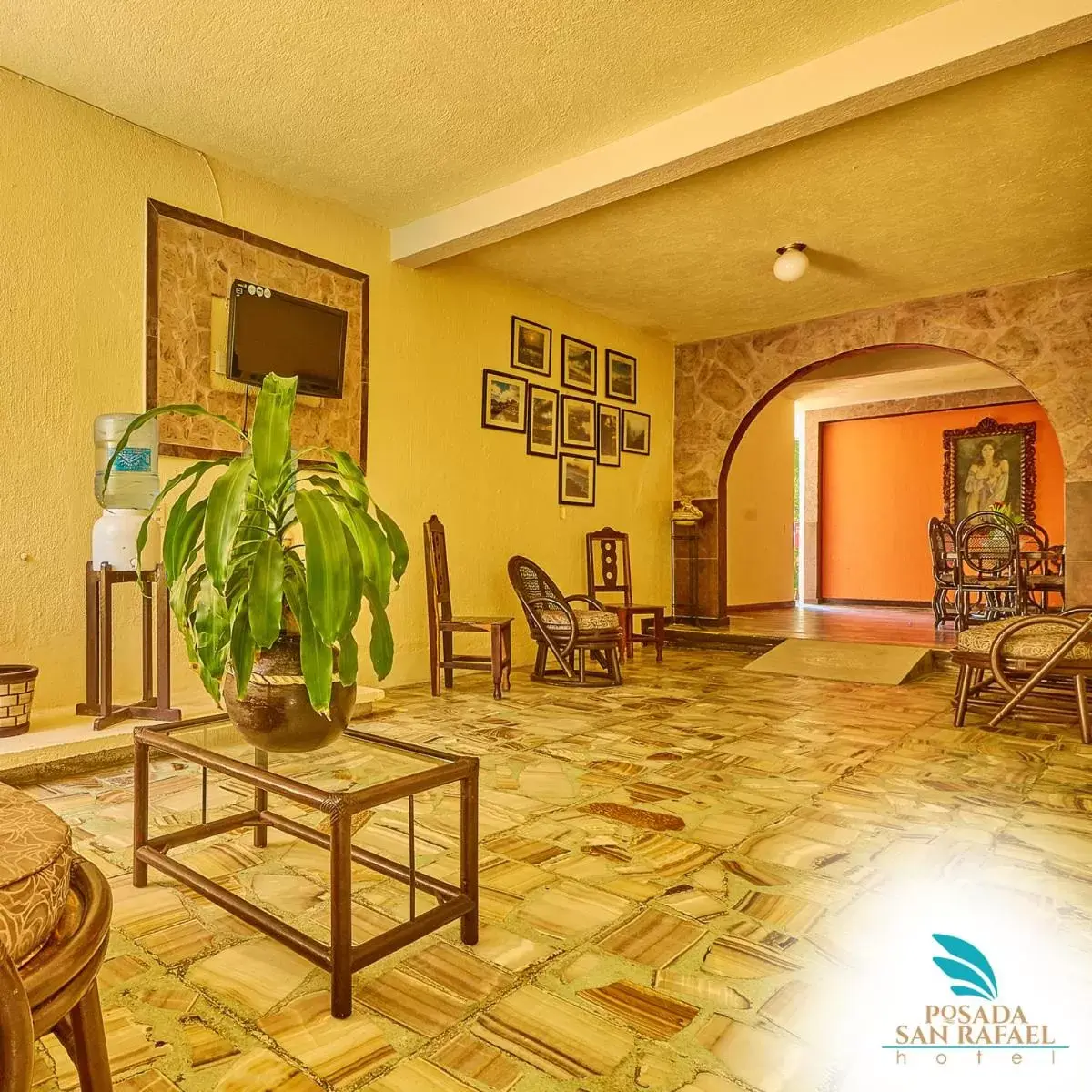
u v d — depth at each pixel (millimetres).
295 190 4016
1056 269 5207
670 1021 1283
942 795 2502
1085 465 5203
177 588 1605
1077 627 3287
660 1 2619
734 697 4242
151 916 1662
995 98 3170
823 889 1797
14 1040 527
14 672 2781
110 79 3045
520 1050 1203
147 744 1773
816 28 2779
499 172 3840
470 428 5070
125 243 3328
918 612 9266
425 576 4746
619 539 6078
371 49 2867
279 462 1432
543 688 4539
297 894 1776
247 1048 1205
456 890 1567
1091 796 2496
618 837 2119
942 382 9352
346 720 1647
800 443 11258
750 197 4082
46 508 3078
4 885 688
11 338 2984
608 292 5672
